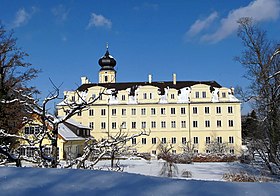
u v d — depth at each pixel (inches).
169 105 2532.0
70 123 1882.4
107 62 3376.0
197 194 155.3
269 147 915.4
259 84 1063.6
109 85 2706.7
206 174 990.4
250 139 1058.7
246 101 1112.2
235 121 2477.9
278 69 1090.1
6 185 169.0
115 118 2554.1
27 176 184.4
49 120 396.8
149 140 2522.1
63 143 1624.0
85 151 424.8
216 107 2503.7
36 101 401.1
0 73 990.4
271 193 158.2
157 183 171.0
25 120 420.5
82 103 398.3
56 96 392.2
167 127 2518.5
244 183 174.1
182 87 2652.6
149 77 2736.2
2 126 517.0
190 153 1626.5
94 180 176.1
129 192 157.6
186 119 2516.0
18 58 1149.1
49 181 174.9
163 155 1608.0
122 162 1355.8
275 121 921.5
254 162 1216.8
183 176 924.6
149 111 2539.4
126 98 2568.9
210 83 2672.2
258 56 1158.3
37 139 403.2
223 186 167.9
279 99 975.0
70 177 181.8
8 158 389.7
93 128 2549.2
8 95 556.1
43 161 392.8
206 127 2497.5
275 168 940.0
